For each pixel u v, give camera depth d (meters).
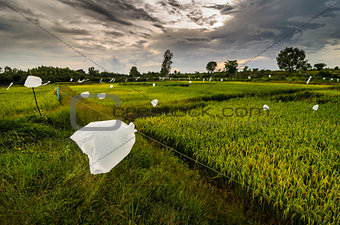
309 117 7.16
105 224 1.92
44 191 2.13
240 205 2.81
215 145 4.37
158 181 2.85
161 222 2.07
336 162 3.55
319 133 5.11
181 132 5.24
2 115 6.55
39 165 2.71
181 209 2.44
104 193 2.37
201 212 2.43
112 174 2.78
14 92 15.97
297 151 3.99
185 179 3.37
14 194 2.08
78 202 2.13
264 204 2.71
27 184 2.28
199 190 3.08
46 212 1.84
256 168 3.33
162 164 3.69
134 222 1.95
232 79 49.22
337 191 2.75
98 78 35.09
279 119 6.99
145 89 19.50
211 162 3.61
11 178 2.39
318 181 3.09
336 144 4.50
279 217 2.56
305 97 14.66
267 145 4.35
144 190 2.51
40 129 4.95
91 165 1.06
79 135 1.10
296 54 44.88
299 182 2.91
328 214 2.32
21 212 1.81
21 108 7.88
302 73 49.19
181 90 18.17
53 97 11.42
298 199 2.58
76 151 3.42
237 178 3.14
